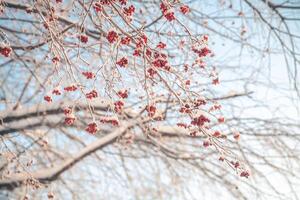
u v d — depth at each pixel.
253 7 6.29
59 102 6.14
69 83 3.41
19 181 5.83
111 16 3.23
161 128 6.67
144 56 3.07
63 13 4.20
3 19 5.41
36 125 6.39
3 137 4.86
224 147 3.44
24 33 5.40
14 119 6.09
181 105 3.28
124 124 6.41
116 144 7.05
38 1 3.56
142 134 6.85
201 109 3.22
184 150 7.09
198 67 3.75
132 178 7.25
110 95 3.23
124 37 3.31
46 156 6.70
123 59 3.16
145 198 7.27
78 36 3.38
